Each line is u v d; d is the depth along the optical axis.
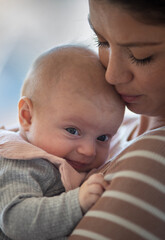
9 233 0.73
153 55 0.65
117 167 0.67
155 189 0.60
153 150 0.63
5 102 1.77
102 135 0.91
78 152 0.87
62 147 0.87
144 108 0.76
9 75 1.77
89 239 0.61
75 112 0.85
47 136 0.88
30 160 0.82
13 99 1.78
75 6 1.75
